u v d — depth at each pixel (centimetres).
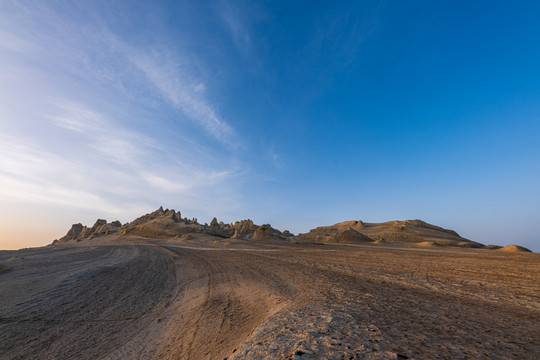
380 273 1720
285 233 12656
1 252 4612
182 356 757
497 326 643
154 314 1236
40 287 1753
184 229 11094
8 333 1017
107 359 798
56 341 941
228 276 2031
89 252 4691
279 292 1290
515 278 1399
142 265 2995
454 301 945
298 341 516
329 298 1029
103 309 1318
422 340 523
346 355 427
